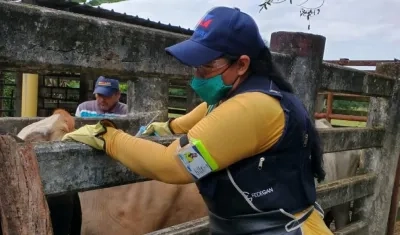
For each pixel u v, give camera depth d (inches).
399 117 157.6
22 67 61.1
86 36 66.9
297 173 67.7
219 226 70.1
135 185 97.7
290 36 109.1
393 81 152.3
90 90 308.3
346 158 163.5
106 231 94.3
